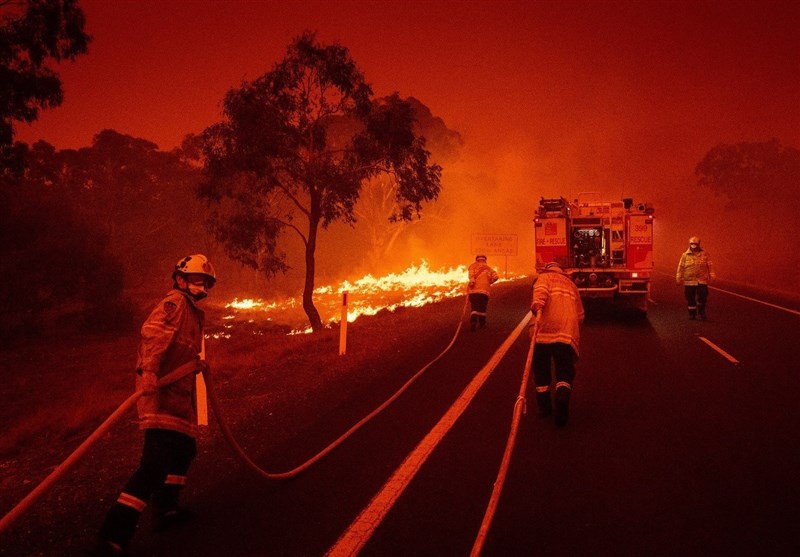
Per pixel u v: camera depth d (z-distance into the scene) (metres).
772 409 7.89
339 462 6.24
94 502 5.61
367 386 9.86
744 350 12.18
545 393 7.62
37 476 6.72
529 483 5.55
